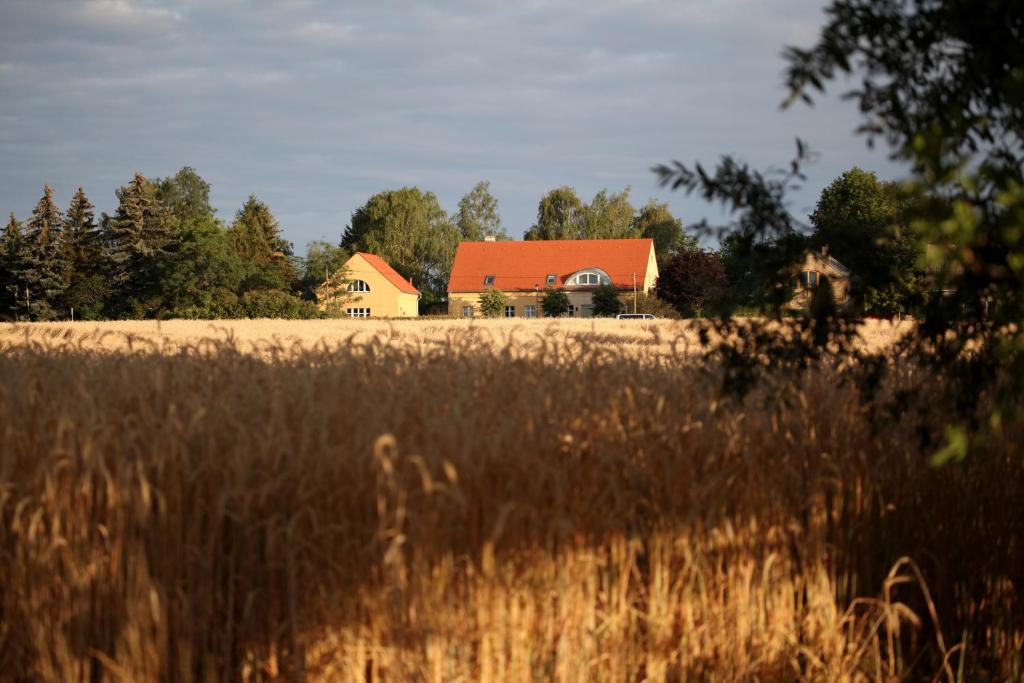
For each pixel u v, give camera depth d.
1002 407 5.84
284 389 7.69
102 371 8.64
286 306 98.62
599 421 7.52
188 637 6.48
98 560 6.60
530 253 140.00
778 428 8.46
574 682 7.12
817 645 8.22
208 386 7.94
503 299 128.88
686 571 7.68
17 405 7.35
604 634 7.37
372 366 8.48
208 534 6.77
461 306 137.25
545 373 8.67
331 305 106.00
